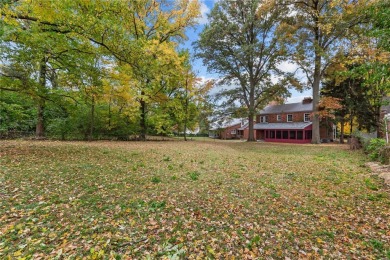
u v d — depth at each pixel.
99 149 10.66
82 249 2.57
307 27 19.38
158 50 13.70
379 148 9.55
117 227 3.12
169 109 23.16
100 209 3.67
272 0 18.84
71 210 3.57
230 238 3.01
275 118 34.28
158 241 2.84
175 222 3.38
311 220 3.70
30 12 6.55
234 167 7.95
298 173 7.16
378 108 17.95
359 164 8.98
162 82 18.97
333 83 22.69
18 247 2.54
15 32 6.00
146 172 6.41
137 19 14.70
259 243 2.92
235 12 22.75
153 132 27.25
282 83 22.84
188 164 8.14
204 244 2.83
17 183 4.58
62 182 4.89
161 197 4.43
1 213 3.30
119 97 15.48
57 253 2.46
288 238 3.08
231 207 4.13
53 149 9.35
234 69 24.02
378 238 3.12
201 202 4.31
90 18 6.56
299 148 17.20
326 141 28.58
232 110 24.78
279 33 19.94
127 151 10.70
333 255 2.70
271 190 5.26
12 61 7.34
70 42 7.69
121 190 4.68
